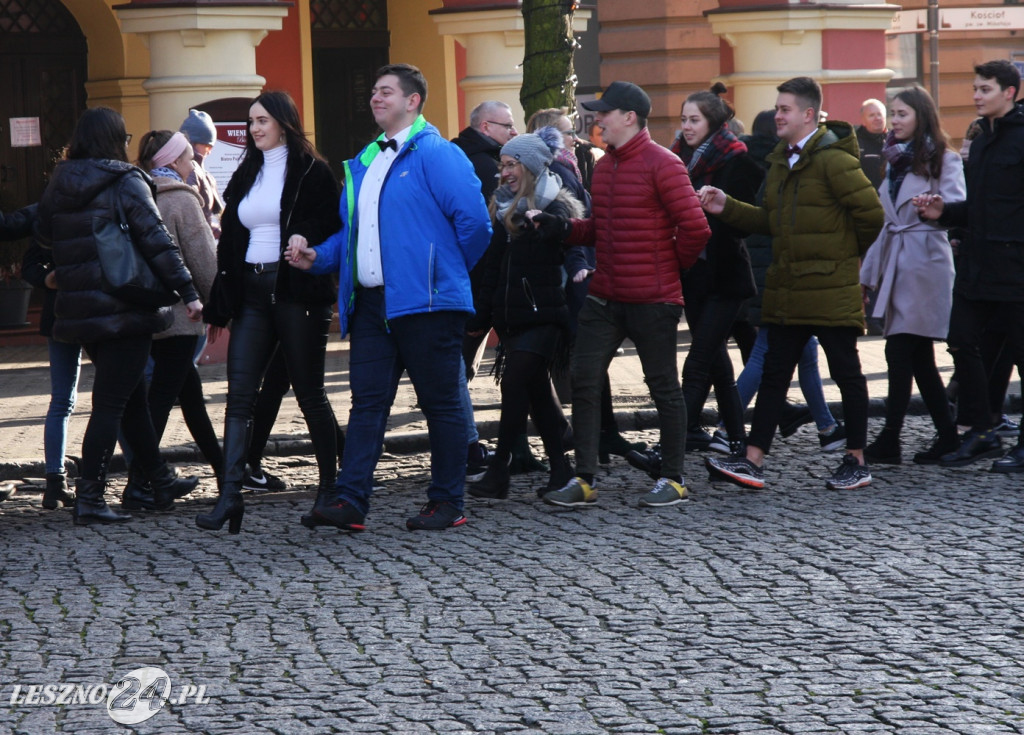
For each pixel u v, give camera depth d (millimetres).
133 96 21641
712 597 7914
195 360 10883
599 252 10070
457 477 9711
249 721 6230
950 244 12000
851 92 21875
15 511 10664
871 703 6297
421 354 9477
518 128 20547
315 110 23500
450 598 8000
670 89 25891
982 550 8789
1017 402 14281
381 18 23766
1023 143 10844
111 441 10031
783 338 10656
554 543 9180
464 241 9398
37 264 10422
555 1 14180
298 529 9773
